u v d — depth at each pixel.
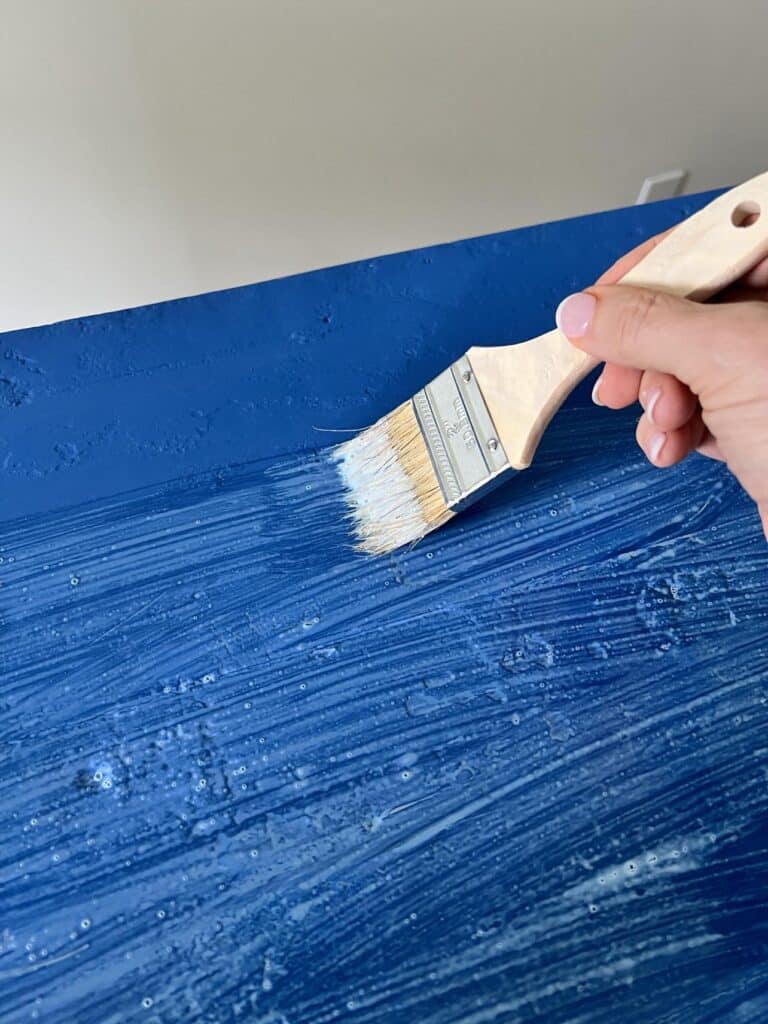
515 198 1.39
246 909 0.65
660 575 0.80
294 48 1.04
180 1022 0.61
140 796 0.70
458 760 0.71
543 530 0.82
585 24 1.13
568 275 0.98
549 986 0.62
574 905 0.65
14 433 0.87
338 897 0.66
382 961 0.63
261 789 0.70
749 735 0.72
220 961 0.63
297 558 0.81
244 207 1.24
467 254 0.99
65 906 0.65
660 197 1.49
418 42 1.08
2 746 0.72
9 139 1.05
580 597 0.79
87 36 0.96
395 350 0.93
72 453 0.86
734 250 0.62
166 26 0.97
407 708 0.73
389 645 0.76
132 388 0.90
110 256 1.25
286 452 0.86
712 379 0.63
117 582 0.79
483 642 0.76
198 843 0.68
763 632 0.77
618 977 0.62
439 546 0.81
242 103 1.09
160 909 0.65
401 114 1.18
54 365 0.91
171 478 0.85
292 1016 0.61
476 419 0.76
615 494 0.84
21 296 1.28
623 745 0.72
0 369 0.90
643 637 0.77
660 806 0.69
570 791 0.70
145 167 1.13
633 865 0.67
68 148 1.07
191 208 1.21
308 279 0.97
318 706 0.73
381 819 0.69
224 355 0.92
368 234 1.36
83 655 0.76
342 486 0.84
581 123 1.29
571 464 0.86
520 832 0.68
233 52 1.02
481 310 0.96
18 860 0.67
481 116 1.22
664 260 0.65
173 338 0.93
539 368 0.73
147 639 0.76
